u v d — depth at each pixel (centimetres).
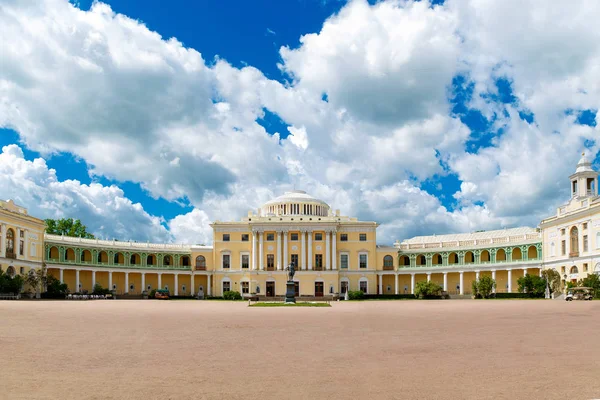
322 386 1436
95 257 11850
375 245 12669
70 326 3112
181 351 2078
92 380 1512
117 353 2017
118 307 5647
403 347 2177
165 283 12950
